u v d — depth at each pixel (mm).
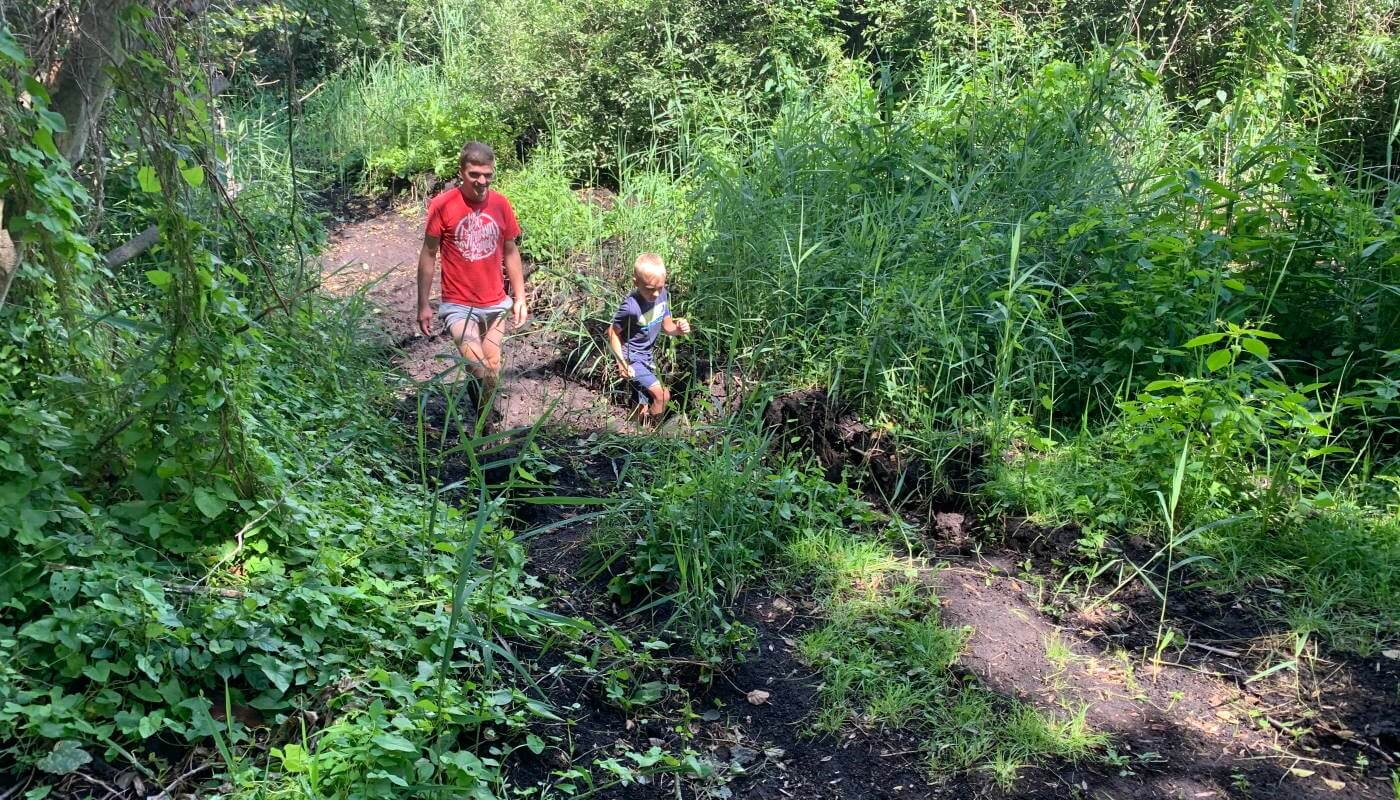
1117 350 5578
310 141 12469
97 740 2932
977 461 5246
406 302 8781
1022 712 3623
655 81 9898
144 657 3039
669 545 4449
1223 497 4602
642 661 3857
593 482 5516
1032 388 5609
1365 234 5531
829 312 6273
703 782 3355
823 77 9734
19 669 2961
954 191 6391
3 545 3176
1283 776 3307
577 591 4422
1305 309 5609
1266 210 6207
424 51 14430
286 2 4852
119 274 5449
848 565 4469
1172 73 9820
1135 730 3551
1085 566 4453
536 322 7781
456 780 3033
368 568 3973
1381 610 4004
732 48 9945
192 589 3328
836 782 3400
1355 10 9539
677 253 7855
